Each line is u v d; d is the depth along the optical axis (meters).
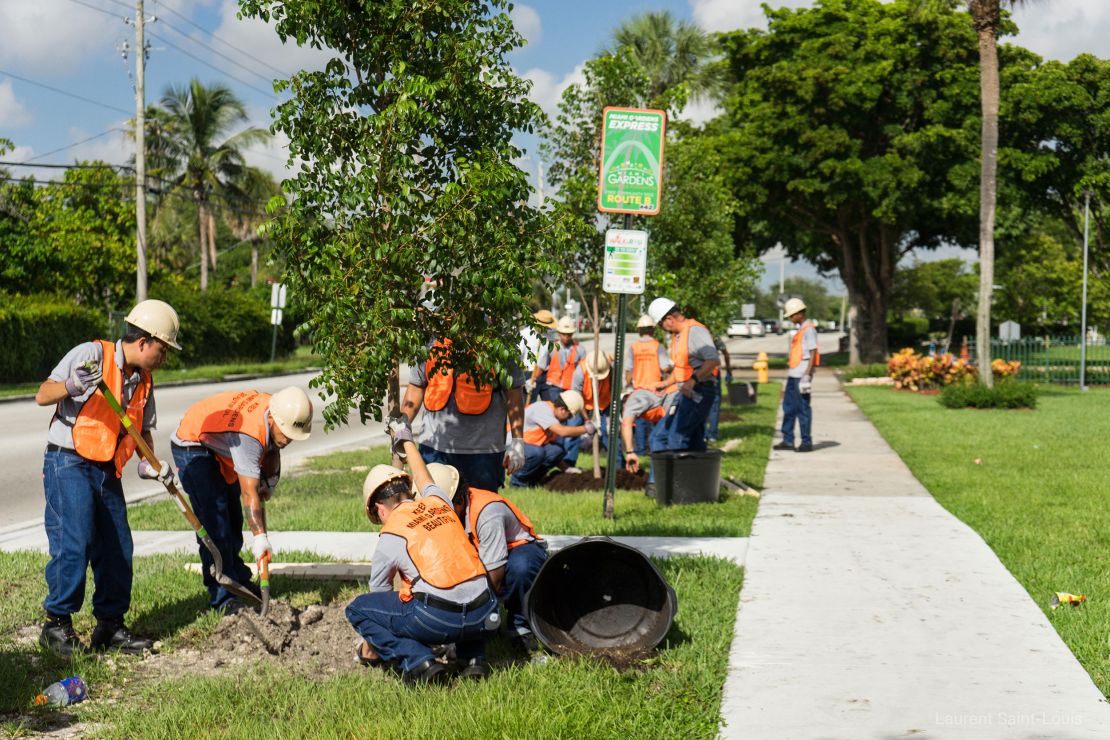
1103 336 49.19
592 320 12.63
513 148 6.29
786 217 42.34
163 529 9.06
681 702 4.60
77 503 5.33
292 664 5.27
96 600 5.52
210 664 5.33
